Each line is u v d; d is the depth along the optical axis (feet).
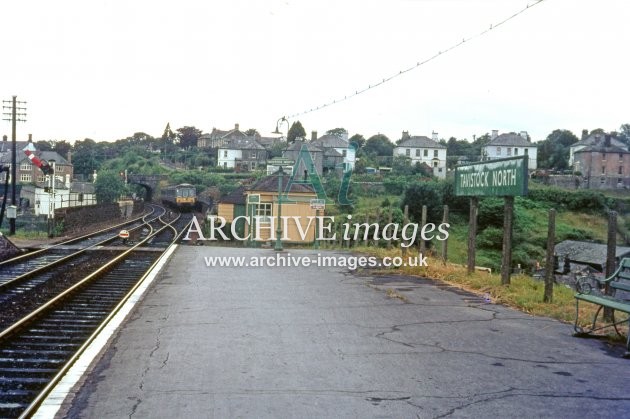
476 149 383.65
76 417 18.28
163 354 25.94
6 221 155.22
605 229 180.55
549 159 329.52
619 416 18.30
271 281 51.62
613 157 279.90
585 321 32.42
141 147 571.69
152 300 41.24
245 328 31.55
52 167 147.02
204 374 22.82
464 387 21.15
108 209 176.86
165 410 18.83
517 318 34.09
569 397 20.04
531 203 189.57
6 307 43.65
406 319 33.88
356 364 24.22
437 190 167.32
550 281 38.14
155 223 183.01
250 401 19.65
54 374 26.00
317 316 34.96
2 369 26.30
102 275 62.08
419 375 22.62
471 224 51.85
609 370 23.30
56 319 39.40
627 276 28.27
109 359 25.11
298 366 23.94
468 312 36.09
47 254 82.38
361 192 195.11
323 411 18.70
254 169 380.58
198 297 42.50
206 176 326.85
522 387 21.15
